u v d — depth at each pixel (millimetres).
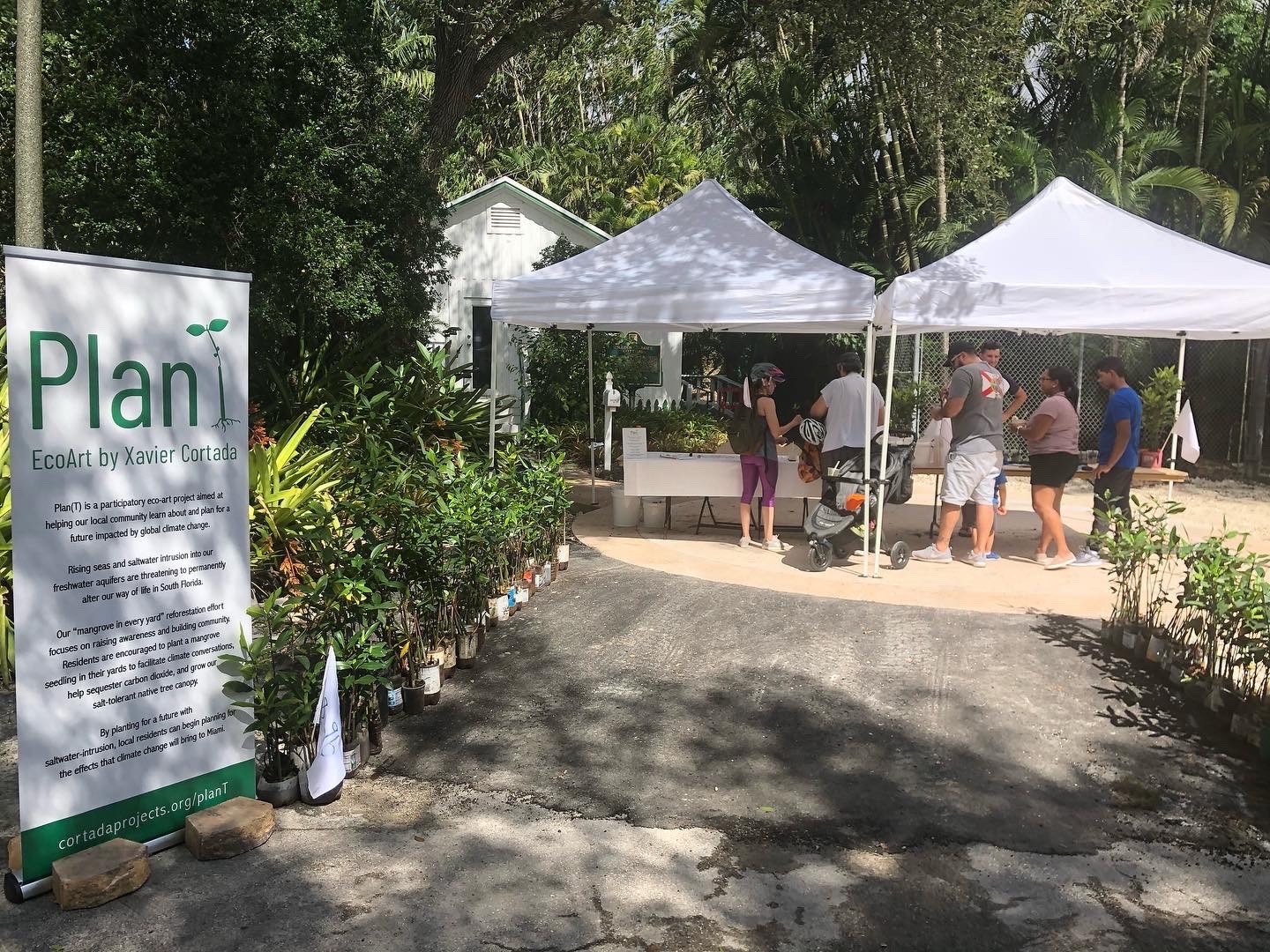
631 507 9531
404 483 5648
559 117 37719
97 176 7984
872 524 8438
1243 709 4672
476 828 3766
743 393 8422
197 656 3592
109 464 3242
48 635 3121
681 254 8328
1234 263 8023
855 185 21156
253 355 9820
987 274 7719
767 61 18547
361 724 4371
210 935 3008
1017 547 8828
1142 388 14789
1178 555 5262
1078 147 17094
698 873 3482
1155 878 3541
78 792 3254
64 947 2928
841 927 3170
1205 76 16609
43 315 3021
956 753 4500
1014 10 12055
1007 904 3342
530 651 5699
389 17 11320
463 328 16766
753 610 6309
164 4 8086
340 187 9422
